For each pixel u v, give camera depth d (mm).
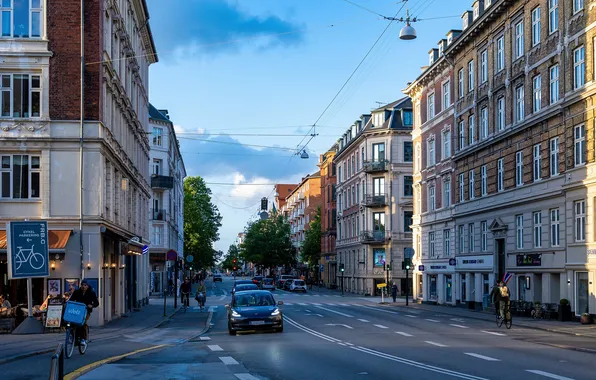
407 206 69938
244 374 13398
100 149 27016
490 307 39031
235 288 39625
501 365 14531
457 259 45750
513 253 36844
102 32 27688
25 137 26422
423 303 52938
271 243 109500
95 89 27094
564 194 31391
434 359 15750
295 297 63750
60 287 26438
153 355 17422
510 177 37500
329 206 96438
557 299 32781
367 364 14805
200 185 95375
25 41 26625
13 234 22562
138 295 43469
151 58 50906
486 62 41406
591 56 29141
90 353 17719
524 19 36094
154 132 67688
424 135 53844
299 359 15898
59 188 26656
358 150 76250
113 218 30453
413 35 24797
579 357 16266
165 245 67000
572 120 30812
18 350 17719
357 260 76188
